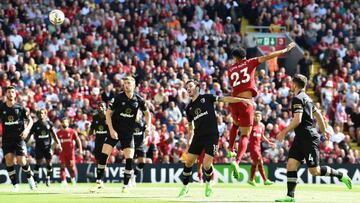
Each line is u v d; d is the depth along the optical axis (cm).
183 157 6519
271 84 7444
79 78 7194
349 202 3456
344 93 7606
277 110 7100
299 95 3366
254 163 5297
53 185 5662
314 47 8662
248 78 3856
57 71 7419
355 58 8262
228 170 6406
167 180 6384
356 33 8800
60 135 5647
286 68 8475
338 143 6969
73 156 5641
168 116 6956
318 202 3431
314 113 3444
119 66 7531
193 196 3809
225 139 6681
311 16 8894
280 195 3916
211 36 8344
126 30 8100
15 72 7131
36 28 8025
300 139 3388
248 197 3741
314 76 8112
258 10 8912
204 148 3694
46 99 7012
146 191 4291
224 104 7188
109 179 6328
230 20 8656
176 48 8012
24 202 3331
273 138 6756
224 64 7812
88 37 7975
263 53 8256
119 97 3978
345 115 7456
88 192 4134
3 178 6209
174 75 7388
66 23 8088
